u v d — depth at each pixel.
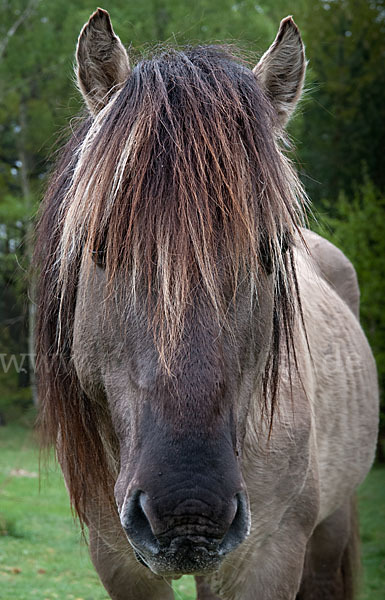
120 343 1.88
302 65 2.25
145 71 2.01
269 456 2.41
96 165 1.90
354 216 11.70
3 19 19.41
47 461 2.81
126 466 1.80
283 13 17.38
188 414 1.64
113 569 2.60
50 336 2.42
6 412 16.39
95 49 2.12
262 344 2.00
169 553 1.62
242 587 2.51
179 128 1.84
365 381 3.57
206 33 16.72
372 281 11.24
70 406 2.38
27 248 3.04
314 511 2.60
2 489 9.47
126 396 1.89
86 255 2.00
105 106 2.07
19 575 5.71
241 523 1.70
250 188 1.83
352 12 15.01
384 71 14.46
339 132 14.49
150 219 1.75
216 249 1.77
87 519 2.57
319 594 3.84
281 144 2.29
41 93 20.53
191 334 1.70
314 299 3.31
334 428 3.10
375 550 6.50
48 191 2.53
